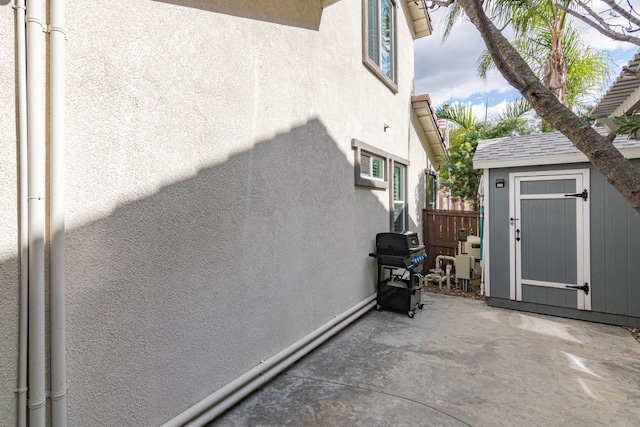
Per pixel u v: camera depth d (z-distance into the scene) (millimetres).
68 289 1885
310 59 4055
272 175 3412
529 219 5605
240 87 3027
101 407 2021
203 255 2668
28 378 1747
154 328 2314
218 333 2793
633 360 3758
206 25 2711
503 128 10094
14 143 1733
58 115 1824
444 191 12164
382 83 6250
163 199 2383
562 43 8352
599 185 5078
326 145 4375
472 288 7160
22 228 1745
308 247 3996
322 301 4273
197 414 2572
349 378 3377
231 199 2924
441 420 2691
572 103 9023
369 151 5609
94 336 1996
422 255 5684
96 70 2018
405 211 7418
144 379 2250
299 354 3730
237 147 2992
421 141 8891
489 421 2678
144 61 2273
